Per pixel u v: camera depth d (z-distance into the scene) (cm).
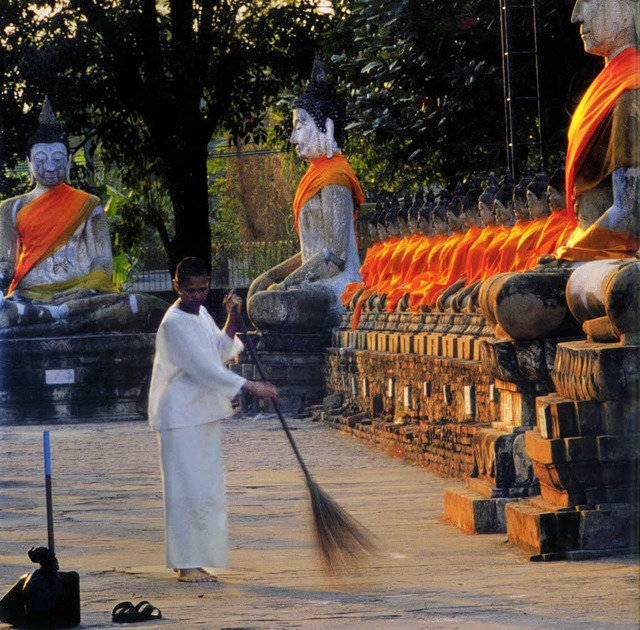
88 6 6134
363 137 5181
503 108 4306
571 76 4097
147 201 6656
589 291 1709
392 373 3394
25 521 2167
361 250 5891
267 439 3675
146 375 5094
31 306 5075
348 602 1369
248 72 6581
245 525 2053
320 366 4572
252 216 8481
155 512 2278
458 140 4522
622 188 1969
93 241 5341
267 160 8481
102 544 1886
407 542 1816
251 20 6384
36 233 5241
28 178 6712
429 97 4550
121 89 6297
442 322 3100
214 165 8850
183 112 6372
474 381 2597
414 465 2919
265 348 4566
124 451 3594
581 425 1641
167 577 1580
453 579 1497
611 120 1984
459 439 2570
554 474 1655
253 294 4847
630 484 1633
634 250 1955
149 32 6244
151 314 5266
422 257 3659
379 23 4472
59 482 2802
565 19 3991
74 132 6406
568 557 1612
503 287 1902
